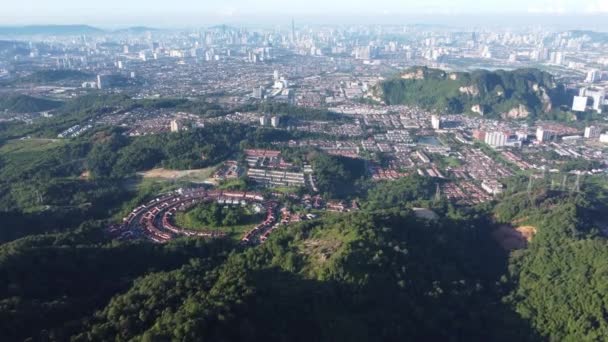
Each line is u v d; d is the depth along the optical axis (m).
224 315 149.75
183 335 136.62
